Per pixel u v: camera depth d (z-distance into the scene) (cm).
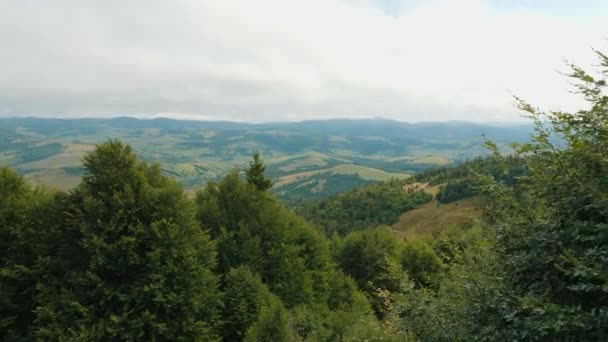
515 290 583
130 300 1797
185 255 1977
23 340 1850
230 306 2281
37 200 2188
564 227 555
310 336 1984
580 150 533
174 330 1833
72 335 1694
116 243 1862
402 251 4141
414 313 742
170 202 2147
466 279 698
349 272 4609
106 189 2053
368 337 950
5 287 1905
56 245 2036
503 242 643
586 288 452
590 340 453
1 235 2041
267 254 2858
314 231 3656
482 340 550
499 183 688
